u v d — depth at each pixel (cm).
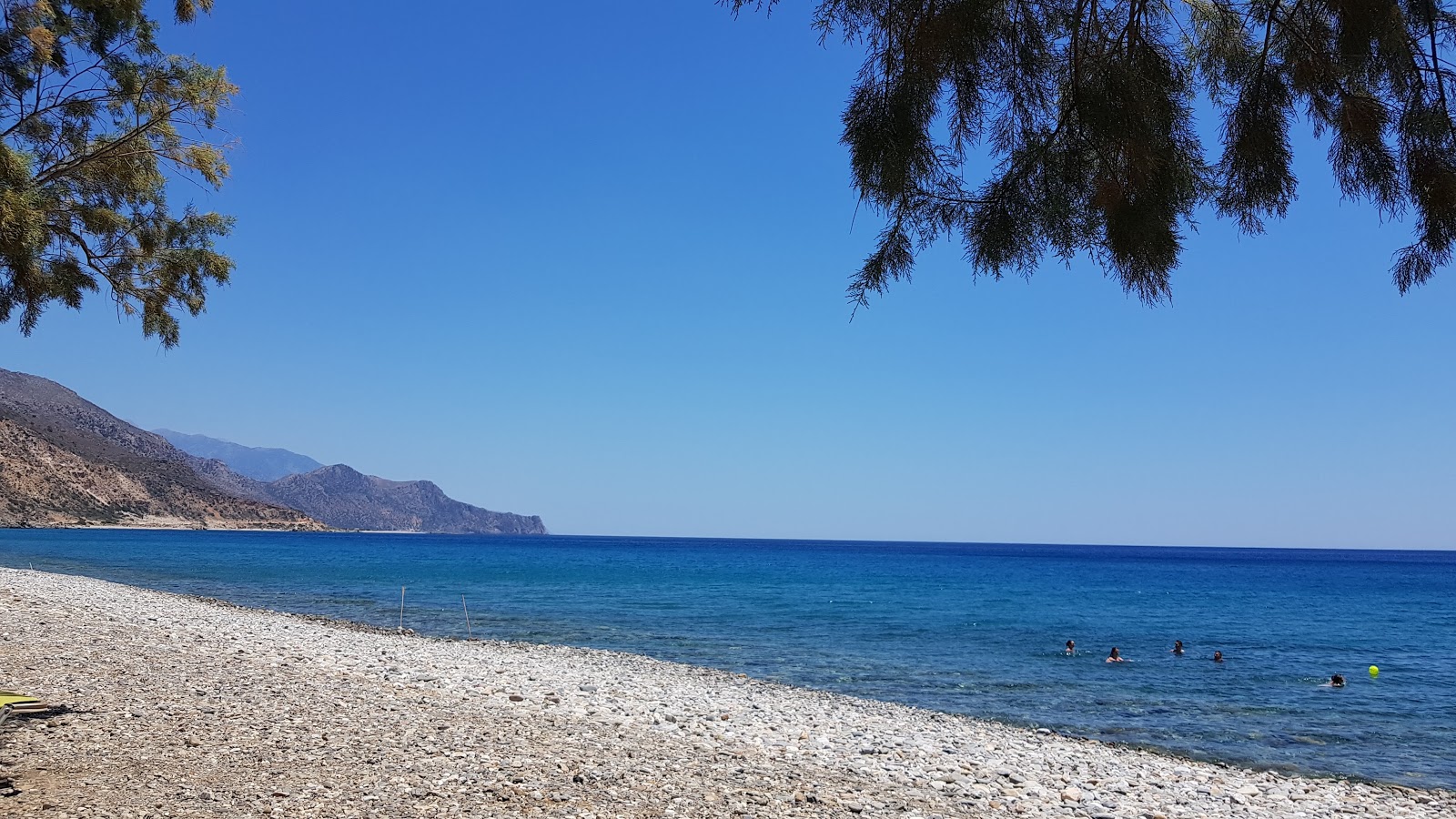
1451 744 1600
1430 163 342
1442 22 337
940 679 2239
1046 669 2433
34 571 4197
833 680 2195
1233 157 387
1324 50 360
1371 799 1212
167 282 802
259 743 901
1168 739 1611
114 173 750
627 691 1712
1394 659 2783
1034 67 407
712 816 760
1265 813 1082
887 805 884
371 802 709
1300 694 2098
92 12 729
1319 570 12950
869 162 403
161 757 813
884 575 8388
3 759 770
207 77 772
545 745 995
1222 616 4362
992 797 1005
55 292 749
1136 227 373
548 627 3262
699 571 8769
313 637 2350
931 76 391
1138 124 378
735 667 2372
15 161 634
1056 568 11525
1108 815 977
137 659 1520
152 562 7256
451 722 1116
